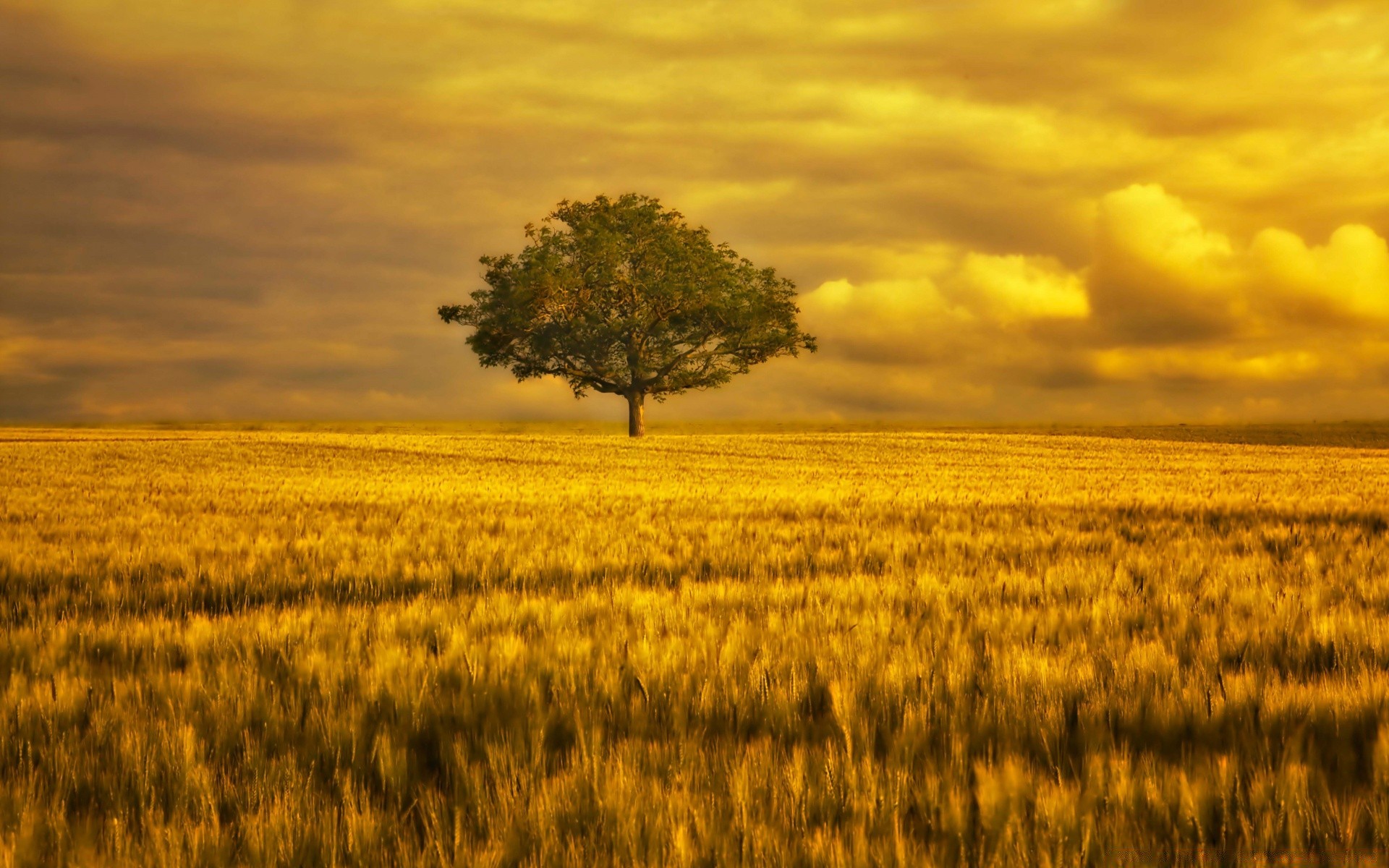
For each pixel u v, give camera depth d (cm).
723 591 900
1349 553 1236
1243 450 5881
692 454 4984
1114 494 2520
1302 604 797
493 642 645
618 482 3033
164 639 691
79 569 1119
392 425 15462
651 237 6775
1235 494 2544
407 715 508
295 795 393
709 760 432
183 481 2852
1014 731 468
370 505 2072
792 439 6253
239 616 809
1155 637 686
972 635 692
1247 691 511
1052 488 2806
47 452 4400
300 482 2878
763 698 522
